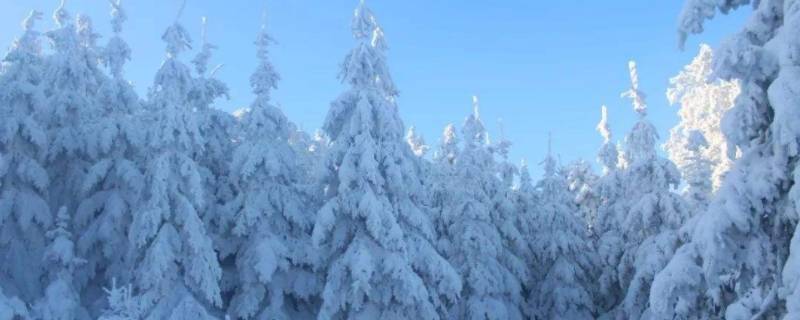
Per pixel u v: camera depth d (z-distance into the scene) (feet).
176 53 77.97
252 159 72.69
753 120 27.76
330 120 66.23
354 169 62.90
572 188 115.44
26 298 69.00
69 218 71.20
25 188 74.18
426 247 67.46
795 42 25.62
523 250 94.38
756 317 27.09
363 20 69.05
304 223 74.54
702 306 30.96
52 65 82.43
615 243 89.04
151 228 60.95
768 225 28.68
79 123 80.89
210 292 62.34
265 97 77.20
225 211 75.20
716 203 28.48
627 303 72.84
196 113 81.66
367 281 59.36
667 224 73.72
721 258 27.73
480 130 96.43
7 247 71.87
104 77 90.17
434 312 63.46
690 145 70.28
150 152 71.26
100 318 55.77
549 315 94.27
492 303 82.89
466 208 87.35
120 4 86.69
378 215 61.26
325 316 60.49
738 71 27.84
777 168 27.02
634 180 80.23
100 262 74.74
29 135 73.41
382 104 65.98
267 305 72.28
